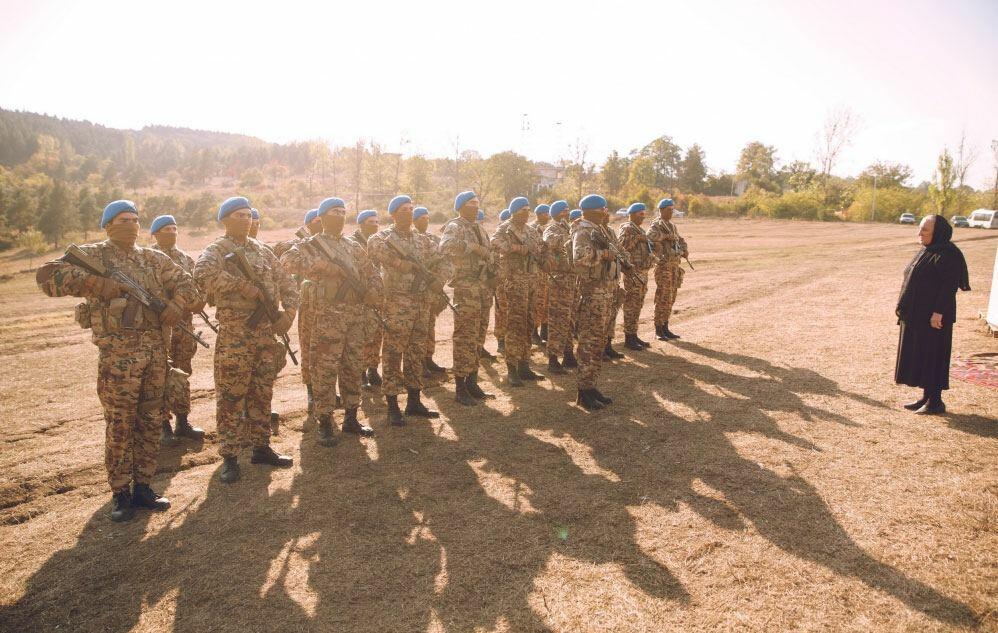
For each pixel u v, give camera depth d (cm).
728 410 555
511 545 335
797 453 452
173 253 545
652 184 8419
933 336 521
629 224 788
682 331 930
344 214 485
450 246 555
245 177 13012
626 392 619
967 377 636
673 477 417
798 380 646
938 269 511
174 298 391
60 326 1145
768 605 279
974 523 346
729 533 342
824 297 1207
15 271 4091
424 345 554
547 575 306
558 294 702
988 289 1242
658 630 262
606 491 398
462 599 288
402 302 523
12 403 606
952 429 493
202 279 395
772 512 365
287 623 273
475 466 443
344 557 325
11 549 337
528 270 651
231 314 414
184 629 270
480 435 505
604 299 556
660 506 376
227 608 284
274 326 436
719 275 1631
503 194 6612
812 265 1814
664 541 335
